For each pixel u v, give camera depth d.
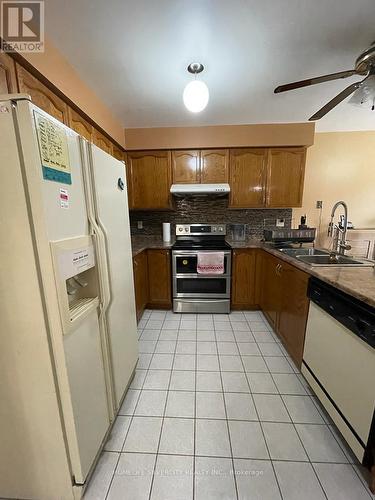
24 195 0.75
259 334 2.39
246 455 1.20
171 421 1.40
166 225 3.14
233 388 1.66
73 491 0.99
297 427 1.36
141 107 2.30
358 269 1.55
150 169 2.97
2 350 0.86
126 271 1.53
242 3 1.16
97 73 1.72
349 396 1.16
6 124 0.72
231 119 2.64
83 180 1.03
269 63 1.65
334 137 3.12
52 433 0.92
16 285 0.81
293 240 2.75
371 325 1.00
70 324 0.88
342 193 3.22
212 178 2.94
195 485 1.08
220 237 3.25
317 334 1.48
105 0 1.12
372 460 1.05
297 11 1.22
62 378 0.88
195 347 2.17
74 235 0.95
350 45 1.47
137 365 1.91
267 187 2.92
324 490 1.05
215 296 2.88
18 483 0.99
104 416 1.20
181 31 1.34
